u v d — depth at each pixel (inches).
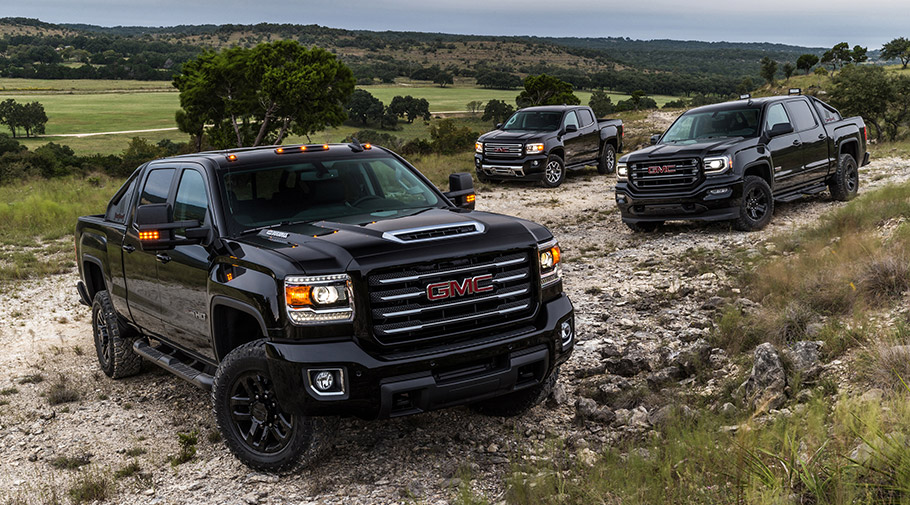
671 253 407.5
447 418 203.0
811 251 329.1
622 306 306.2
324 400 155.3
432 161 1065.5
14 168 1334.9
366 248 161.2
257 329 193.5
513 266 172.6
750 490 128.0
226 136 2011.6
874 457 128.9
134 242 222.2
